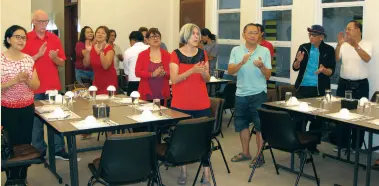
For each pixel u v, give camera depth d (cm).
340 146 469
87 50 528
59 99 410
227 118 703
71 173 326
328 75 478
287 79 632
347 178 416
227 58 755
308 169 444
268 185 395
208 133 333
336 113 367
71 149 318
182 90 369
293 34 599
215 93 650
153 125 338
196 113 373
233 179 411
